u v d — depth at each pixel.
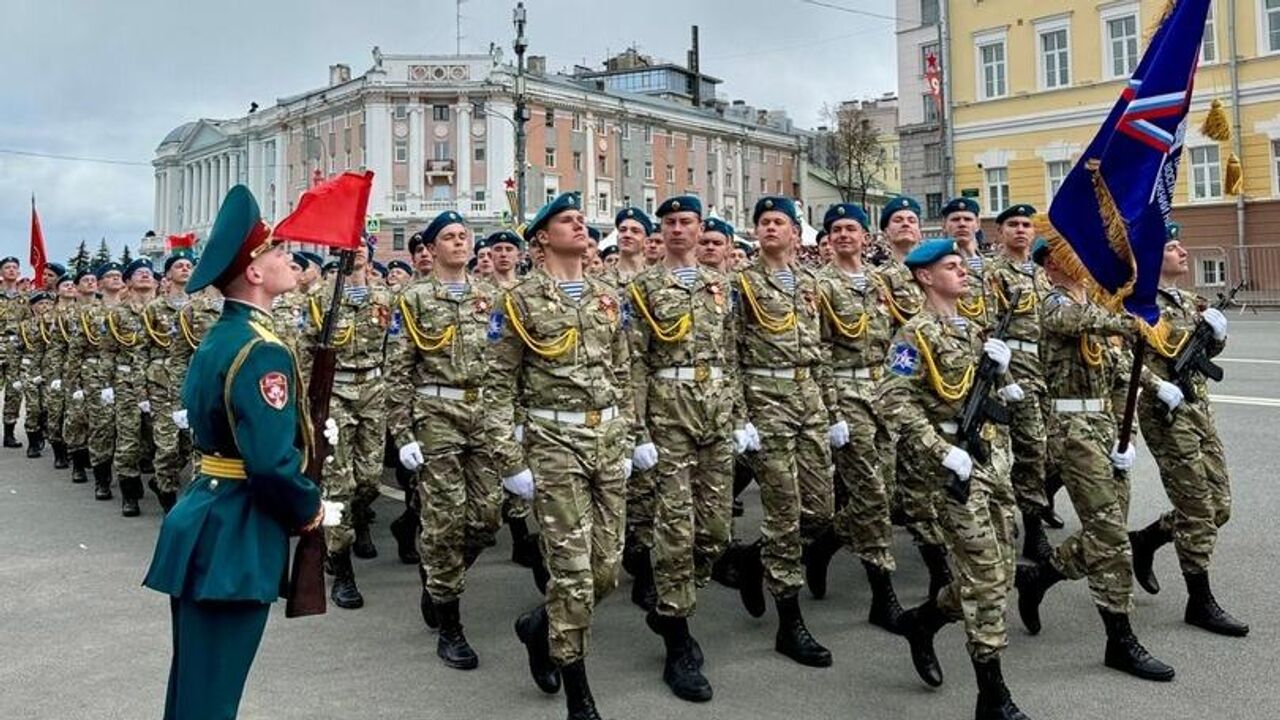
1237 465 8.70
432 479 5.45
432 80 58.56
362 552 7.48
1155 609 5.60
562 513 4.37
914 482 5.86
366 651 5.39
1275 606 5.50
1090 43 29.56
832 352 6.12
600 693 4.74
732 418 5.18
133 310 9.16
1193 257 28.20
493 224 58.03
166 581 3.22
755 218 5.70
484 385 4.77
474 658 5.14
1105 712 4.32
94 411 9.65
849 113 60.31
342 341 6.63
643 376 5.07
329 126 64.19
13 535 8.13
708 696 4.61
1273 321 22.48
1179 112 5.18
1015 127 31.45
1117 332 4.83
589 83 66.12
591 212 62.66
